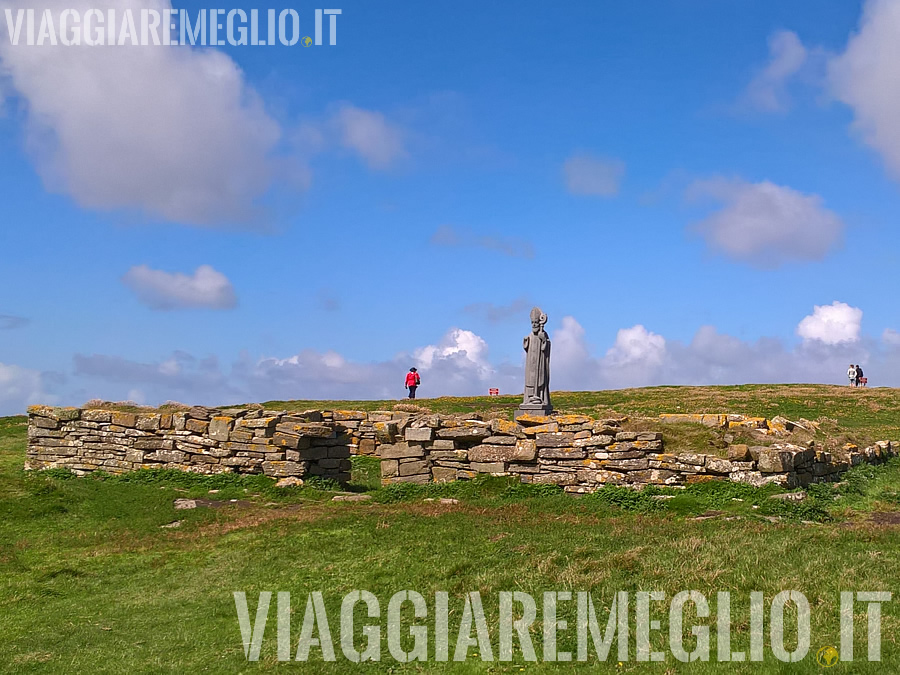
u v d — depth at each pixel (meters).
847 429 32.78
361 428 30.55
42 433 26.00
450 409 43.16
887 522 17.58
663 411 41.59
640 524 17.11
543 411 27.17
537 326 27.69
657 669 10.03
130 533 18.47
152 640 12.12
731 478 19.81
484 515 18.55
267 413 24.75
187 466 24.39
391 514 18.69
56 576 15.45
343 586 13.73
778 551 13.96
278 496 21.98
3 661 11.50
